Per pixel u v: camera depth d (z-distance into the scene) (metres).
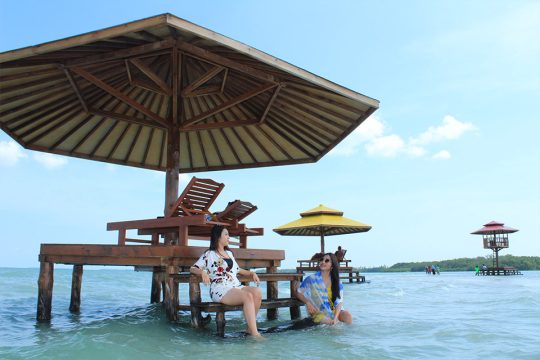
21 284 15.34
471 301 10.56
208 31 5.03
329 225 19.62
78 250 6.54
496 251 46.22
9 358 3.93
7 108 7.29
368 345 4.73
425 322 6.54
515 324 6.35
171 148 7.34
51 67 6.48
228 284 5.39
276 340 4.99
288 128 8.62
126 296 12.45
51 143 8.76
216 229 5.54
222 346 4.61
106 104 8.12
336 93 6.42
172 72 6.78
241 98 6.94
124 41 5.72
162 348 4.43
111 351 4.18
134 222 6.55
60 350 4.21
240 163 10.04
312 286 6.30
